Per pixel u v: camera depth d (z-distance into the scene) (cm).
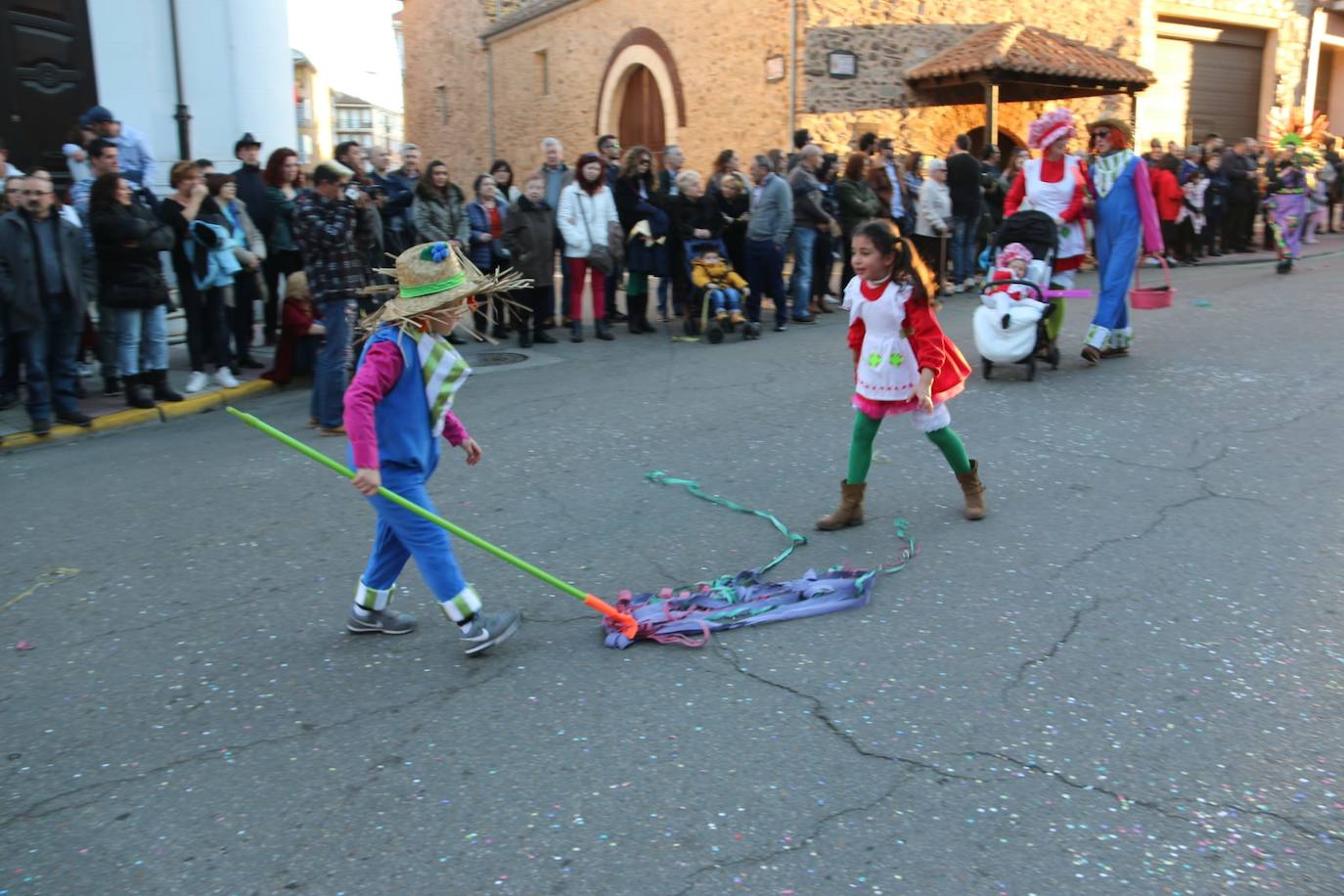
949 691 353
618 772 313
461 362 383
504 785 309
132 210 763
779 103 1584
